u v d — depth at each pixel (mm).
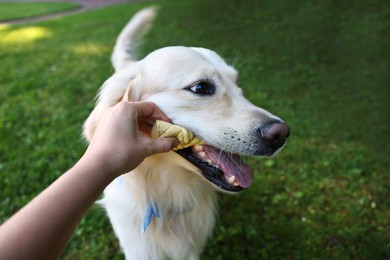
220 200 699
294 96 1066
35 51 1589
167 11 2004
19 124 960
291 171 772
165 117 389
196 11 1926
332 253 596
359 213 661
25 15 2906
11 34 1946
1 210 688
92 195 240
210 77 425
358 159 785
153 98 419
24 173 772
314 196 708
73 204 225
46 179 757
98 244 628
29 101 1089
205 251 613
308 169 773
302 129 901
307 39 1438
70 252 619
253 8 1843
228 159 412
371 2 1678
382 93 1041
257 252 606
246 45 1441
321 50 1342
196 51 463
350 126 910
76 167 246
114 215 487
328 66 1231
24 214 208
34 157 823
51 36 1849
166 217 485
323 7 1711
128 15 2225
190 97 412
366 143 845
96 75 1250
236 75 480
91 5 3553
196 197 490
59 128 945
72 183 233
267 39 1478
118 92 428
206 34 1588
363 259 582
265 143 398
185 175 461
